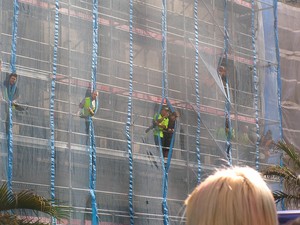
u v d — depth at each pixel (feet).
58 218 61.67
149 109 91.81
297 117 111.14
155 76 93.61
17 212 71.97
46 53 83.71
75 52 86.69
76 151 83.66
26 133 80.07
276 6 107.96
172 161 91.86
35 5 83.56
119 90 89.30
